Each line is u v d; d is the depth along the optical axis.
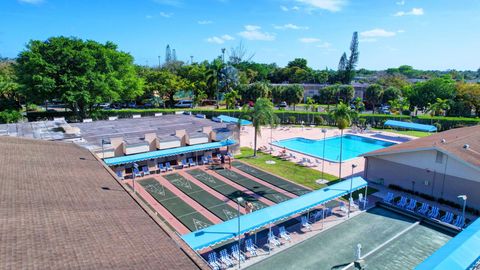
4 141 23.58
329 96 103.62
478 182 27.84
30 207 13.28
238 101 95.75
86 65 58.19
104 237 12.16
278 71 153.88
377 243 23.53
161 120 53.38
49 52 55.94
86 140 38.53
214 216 27.66
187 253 12.37
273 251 22.34
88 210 14.60
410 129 67.06
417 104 84.00
